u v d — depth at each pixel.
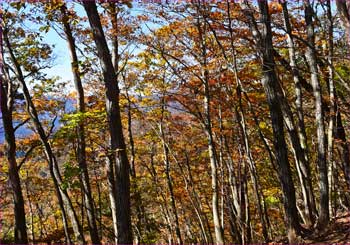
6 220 19.55
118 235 8.50
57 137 11.59
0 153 14.48
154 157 22.78
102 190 20.53
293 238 10.99
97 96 16.11
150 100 18.03
